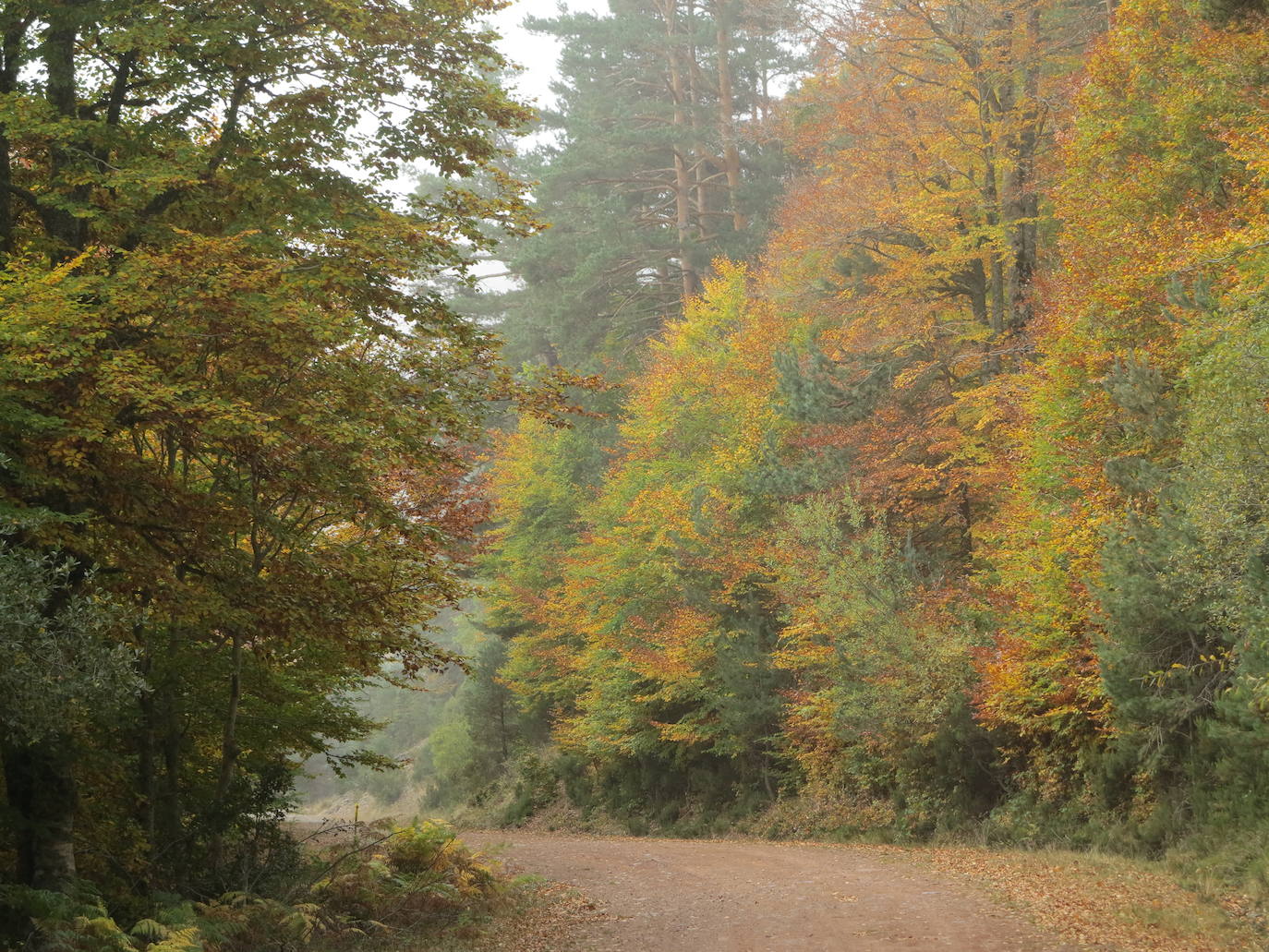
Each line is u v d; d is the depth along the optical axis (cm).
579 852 2316
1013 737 2258
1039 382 2148
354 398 1272
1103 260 2114
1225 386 1474
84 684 980
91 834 1393
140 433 1370
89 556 1235
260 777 1669
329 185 1433
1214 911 1199
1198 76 2005
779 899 1449
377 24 1415
